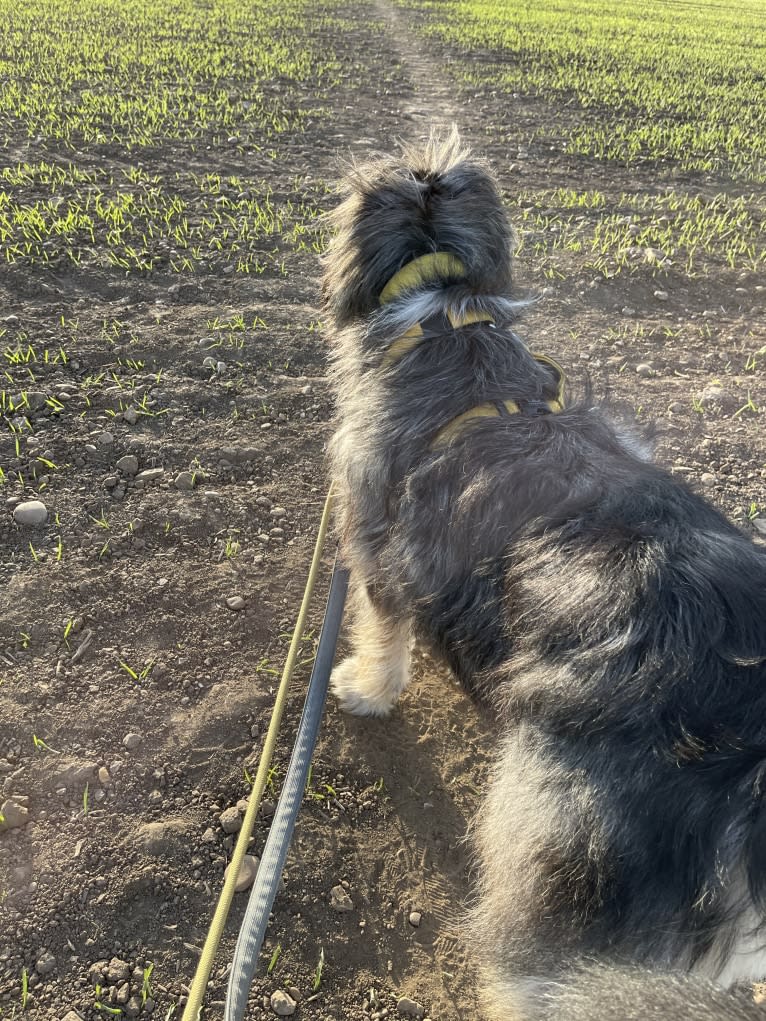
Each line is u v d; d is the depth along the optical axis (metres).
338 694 0.89
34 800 0.76
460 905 0.73
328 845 0.76
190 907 0.70
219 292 1.64
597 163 2.76
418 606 0.66
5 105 2.80
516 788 0.52
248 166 2.37
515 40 5.39
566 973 0.48
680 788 0.45
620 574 0.53
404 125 2.99
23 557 1.00
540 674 0.52
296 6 6.25
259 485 1.16
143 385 1.32
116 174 2.22
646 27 6.79
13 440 1.17
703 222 2.19
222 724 0.84
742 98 4.06
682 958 0.46
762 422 1.39
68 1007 0.63
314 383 1.38
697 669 0.48
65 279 1.62
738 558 0.54
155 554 1.03
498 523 0.60
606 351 1.56
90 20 4.73
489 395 0.68
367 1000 0.67
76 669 0.88
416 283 0.74
